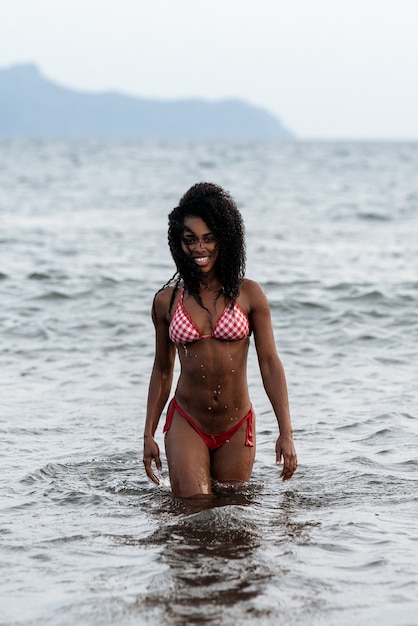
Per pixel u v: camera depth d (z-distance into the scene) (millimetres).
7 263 17547
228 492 5941
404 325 12234
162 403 6023
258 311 5793
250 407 6008
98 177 54938
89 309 13203
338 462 6668
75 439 7348
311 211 31844
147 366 10062
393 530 5215
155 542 5035
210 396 5824
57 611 4125
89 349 10875
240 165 76375
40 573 4590
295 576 4500
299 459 6770
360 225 26906
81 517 5527
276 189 44656
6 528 5305
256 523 5324
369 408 8203
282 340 11375
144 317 12633
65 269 16828
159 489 6129
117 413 8164
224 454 5957
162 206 34000
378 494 5941
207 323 5742
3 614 4105
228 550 4879
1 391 8891
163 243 21656
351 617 4031
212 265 5719
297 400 8539
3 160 83125
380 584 4398
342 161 92188
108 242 21734
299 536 5109
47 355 10570
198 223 5547
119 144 195000
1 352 10688
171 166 72875
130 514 5586
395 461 6680
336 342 11266
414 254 19781
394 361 10242
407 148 173875
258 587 4359
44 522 5426
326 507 5680
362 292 14227
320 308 13203
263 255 19375
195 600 4227
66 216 29188
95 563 4719
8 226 25312
